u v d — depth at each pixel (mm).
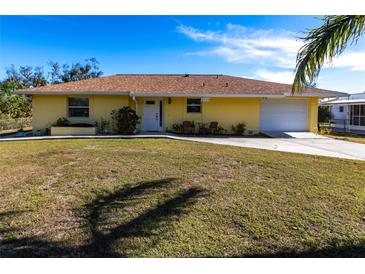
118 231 3145
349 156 8188
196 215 3605
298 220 3465
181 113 15914
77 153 8266
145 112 16078
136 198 4227
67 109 15273
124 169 6098
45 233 3080
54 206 3877
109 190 4598
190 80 17891
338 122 23844
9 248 2773
